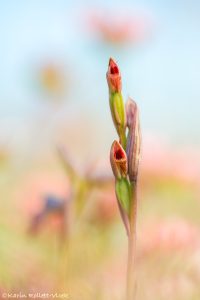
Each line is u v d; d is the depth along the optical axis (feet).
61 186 3.23
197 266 2.36
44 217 2.72
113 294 2.23
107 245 2.97
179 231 2.52
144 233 2.58
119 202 1.83
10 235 2.90
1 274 2.41
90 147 5.52
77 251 2.71
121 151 1.81
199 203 3.62
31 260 2.64
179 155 3.67
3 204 3.38
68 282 2.35
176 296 2.25
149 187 3.64
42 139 5.38
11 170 4.38
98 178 2.55
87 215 2.97
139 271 2.36
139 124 1.82
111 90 1.82
